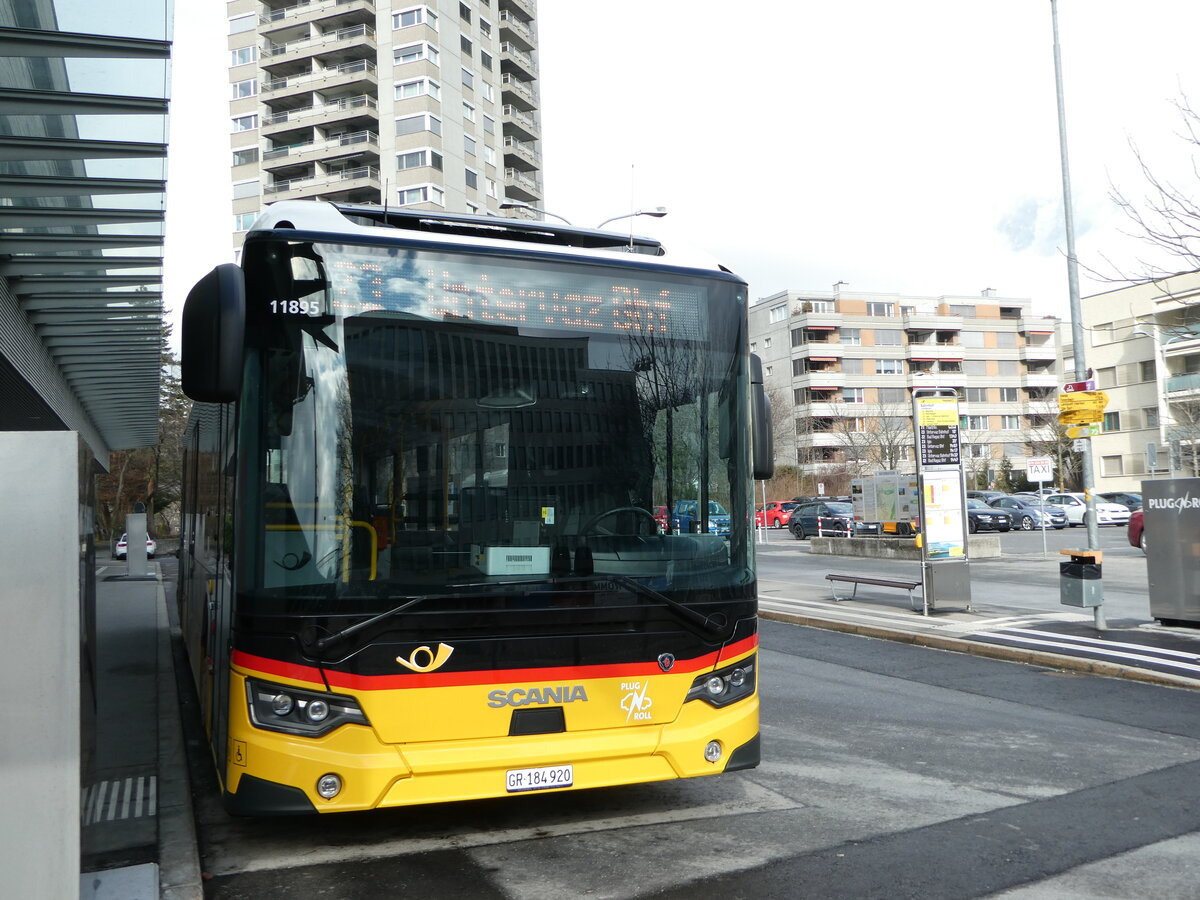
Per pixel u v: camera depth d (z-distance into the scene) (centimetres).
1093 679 1005
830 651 1217
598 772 484
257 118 7294
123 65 689
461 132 6981
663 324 543
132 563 2661
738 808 584
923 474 1460
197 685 862
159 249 960
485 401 496
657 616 505
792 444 7519
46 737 370
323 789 444
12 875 364
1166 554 1261
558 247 534
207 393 443
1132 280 1289
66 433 379
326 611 452
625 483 514
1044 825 547
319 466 466
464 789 461
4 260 940
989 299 9106
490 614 472
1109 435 6022
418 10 6681
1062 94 1409
